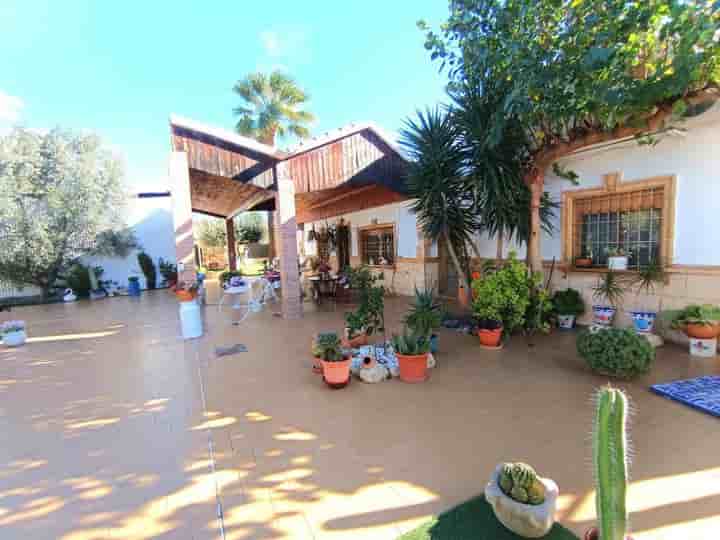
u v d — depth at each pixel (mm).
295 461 2471
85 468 2469
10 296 11680
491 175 5098
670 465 2273
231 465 2449
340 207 12336
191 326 5938
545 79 3611
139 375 4312
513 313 4980
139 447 2717
